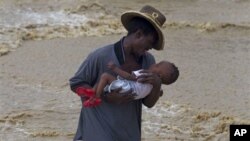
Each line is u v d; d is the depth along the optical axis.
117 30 24.36
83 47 22.34
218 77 19.52
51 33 23.64
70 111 16.39
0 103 16.91
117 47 8.73
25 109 16.50
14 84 18.44
